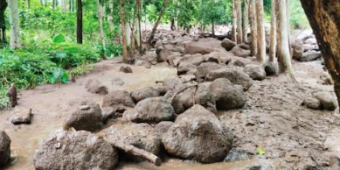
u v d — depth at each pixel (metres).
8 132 6.09
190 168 4.50
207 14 21.05
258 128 5.82
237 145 5.12
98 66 11.97
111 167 4.43
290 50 13.77
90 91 8.71
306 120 6.38
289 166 4.38
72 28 19.69
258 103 7.46
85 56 12.69
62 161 4.34
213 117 5.11
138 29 16.64
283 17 10.90
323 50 1.95
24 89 8.72
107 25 19.19
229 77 8.65
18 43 11.63
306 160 4.46
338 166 4.25
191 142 4.72
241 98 7.15
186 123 4.84
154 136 5.01
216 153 4.62
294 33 22.23
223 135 4.78
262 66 10.62
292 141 5.27
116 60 13.70
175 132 4.85
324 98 7.09
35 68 9.81
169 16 25.22
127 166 4.55
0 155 4.58
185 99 6.68
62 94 8.41
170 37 21.59
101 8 15.64
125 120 6.10
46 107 7.38
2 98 7.61
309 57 14.46
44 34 18.23
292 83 9.71
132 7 14.65
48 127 6.32
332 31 1.80
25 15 20.00
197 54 13.30
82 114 5.72
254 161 4.58
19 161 4.86
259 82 9.72
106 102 7.00
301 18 24.73
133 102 7.20
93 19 19.67
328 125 6.13
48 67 10.11
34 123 6.53
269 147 5.02
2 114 6.97
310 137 5.51
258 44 12.45
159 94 7.83
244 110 6.92
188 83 8.88
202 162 4.62
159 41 19.58
